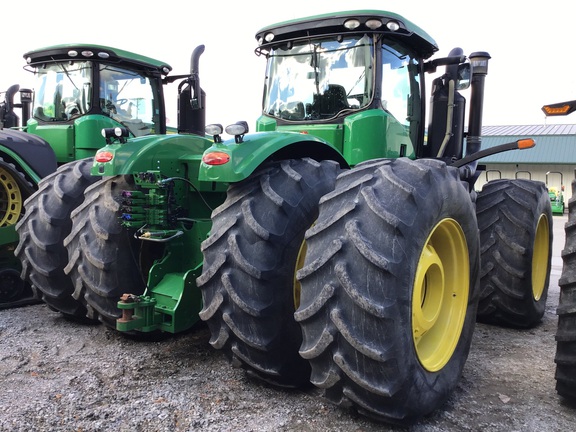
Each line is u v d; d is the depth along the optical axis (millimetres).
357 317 2123
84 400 2578
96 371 2959
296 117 3998
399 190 2266
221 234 2570
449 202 2508
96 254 3232
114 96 5719
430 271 2639
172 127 6676
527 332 4164
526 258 4047
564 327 2559
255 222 2529
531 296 4105
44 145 4785
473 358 3445
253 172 2746
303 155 3115
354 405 2303
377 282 2115
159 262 3152
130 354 3242
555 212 20172
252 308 2480
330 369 2232
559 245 11031
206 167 2566
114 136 3084
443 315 2783
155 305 2965
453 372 2664
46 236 3686
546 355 3535
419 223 2252
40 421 2350
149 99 6137
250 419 2428
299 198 2652
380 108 3715
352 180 2412
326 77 3873
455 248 2775
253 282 2504
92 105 5512
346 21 3662
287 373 2633
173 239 3184
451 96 4262
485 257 4176
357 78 3754
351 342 2109
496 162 25531
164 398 2621
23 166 4586
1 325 3844
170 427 2336
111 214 3238
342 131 3738
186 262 3262
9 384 2766
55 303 3811
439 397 2477
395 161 2492
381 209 2186
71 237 3375
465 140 4844
